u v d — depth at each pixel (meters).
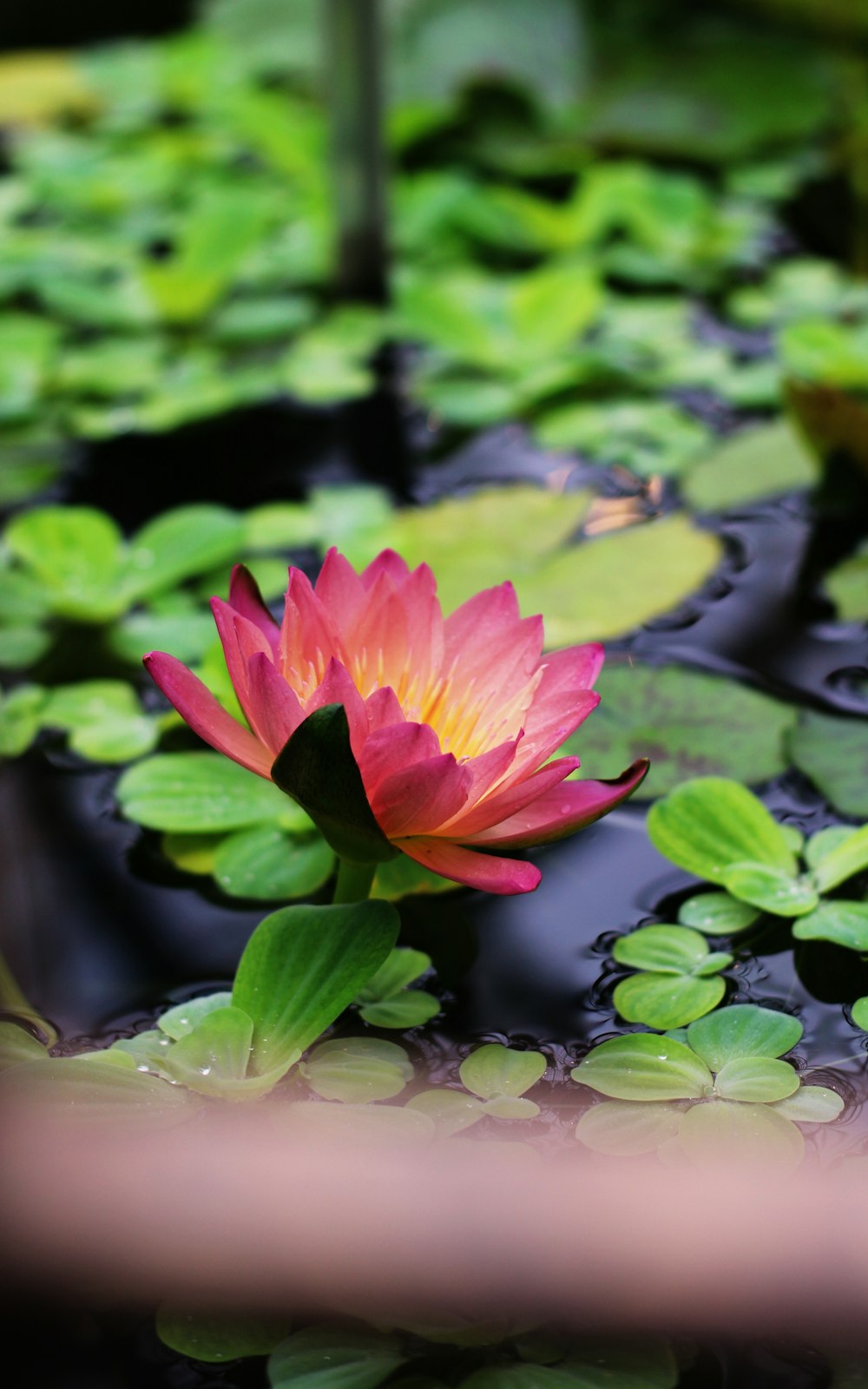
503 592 1.59
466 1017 1.57
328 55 1.93
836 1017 1.57
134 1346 1.49
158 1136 1.53
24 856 1.62
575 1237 1.51
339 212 1.99
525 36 2.58
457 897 1.62
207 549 1.75
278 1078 1.54
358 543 1.77
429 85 2.52
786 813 1.63
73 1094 1.54
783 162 2.44
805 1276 1.50
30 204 2.29
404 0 2.63
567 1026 1.57
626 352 1.93
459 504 1.80
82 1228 1.51
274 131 2.34
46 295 2.00
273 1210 1.52
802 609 1.73
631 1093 1.55
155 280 1.93
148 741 1.67
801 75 2.56
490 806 1.55
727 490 1.81
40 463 1.85
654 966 1.58
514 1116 1.54
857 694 1.68
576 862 1.63
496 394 1.89
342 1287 1.50
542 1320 1.50
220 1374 1.49
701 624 1.72
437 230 2.23
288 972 1.56
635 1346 1.49
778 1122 1.54
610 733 1.66
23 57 2.90
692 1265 1.51
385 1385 1.49
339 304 2.05
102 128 2.64
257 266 2.16
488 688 1.58
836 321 1.95
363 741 1.55
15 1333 1.50
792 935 1.60
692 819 1.62
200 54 2.81
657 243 2.16
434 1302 1.50
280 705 1.54
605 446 1.85
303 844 1.63
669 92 2.54
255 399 1.90
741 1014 1.57
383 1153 1.53
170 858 1.63
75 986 1.58
